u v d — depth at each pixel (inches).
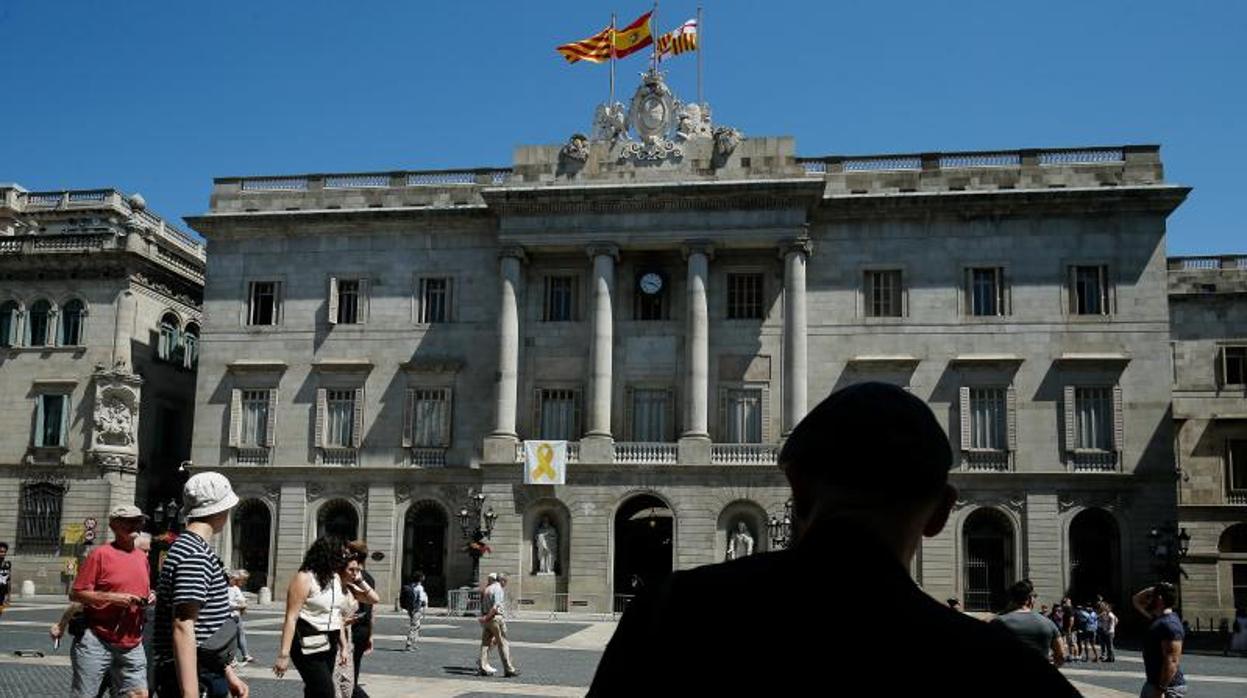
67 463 2591.0
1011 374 2320.4
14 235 2719.0
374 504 2460.6
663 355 2412.6
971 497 2288.4
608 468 2319.1
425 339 2508.6
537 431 2423.7
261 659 1270.9
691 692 130.7
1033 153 2393.0
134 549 511.2
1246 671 1515.7
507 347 2399.1
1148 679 582.2
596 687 141.7
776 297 2400.3
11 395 2652.6
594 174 2436.0
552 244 2417.6
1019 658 128.0
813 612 130.2
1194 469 2714.1
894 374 2361.0
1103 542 2273.6
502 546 2332.7
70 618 525.7
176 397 2832.2
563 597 2305.6
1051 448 2289.6
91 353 2637.8
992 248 2367.1
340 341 2539.4
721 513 2290.8
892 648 126.4
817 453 142.3
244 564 2518.5
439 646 1513.3
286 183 2645.2
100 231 2787.9
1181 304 2783.0
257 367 2541.8
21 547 2581.2
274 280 2586.1
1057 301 2329.0
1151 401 2271.2
